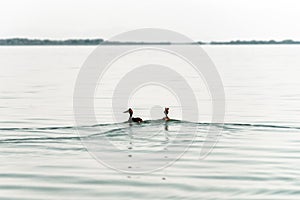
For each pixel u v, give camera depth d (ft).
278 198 176.86
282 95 524.11
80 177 201.36
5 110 402.93
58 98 497.05
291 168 215.10
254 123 332.60
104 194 180.34
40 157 231.50
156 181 196.34
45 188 187.32
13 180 197.06
